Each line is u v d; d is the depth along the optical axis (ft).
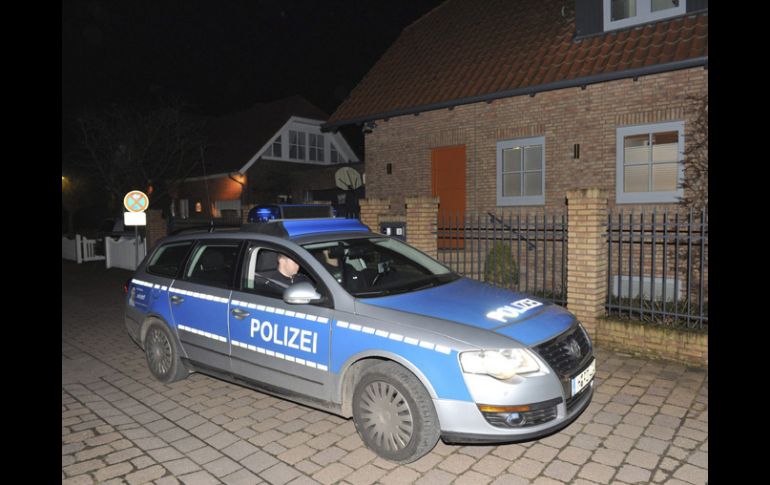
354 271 15.24
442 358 11.60
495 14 44.09
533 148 35.45
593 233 20.99
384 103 43.37
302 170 72.79
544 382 11.59
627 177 31.30
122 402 16.87
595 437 13.38
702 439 13.09
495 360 11.40
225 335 15.94
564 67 33.35
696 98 27.84
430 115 40.57
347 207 51.98
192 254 17.98
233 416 15.56
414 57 46.26
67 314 31.48
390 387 12.19
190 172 79.30
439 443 13.34
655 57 29.30
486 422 11.29
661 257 29.53
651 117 29.81
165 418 15.53
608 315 21.84
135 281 19.63
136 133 69.46
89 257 62.13
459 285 15.53
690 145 28.30
